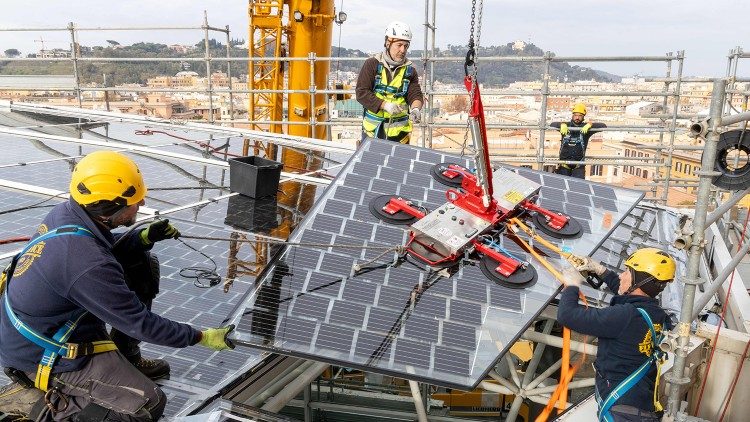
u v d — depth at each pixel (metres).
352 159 7.35
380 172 7.12
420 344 4.51
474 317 4.84
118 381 3.58
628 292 4.39
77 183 3.44
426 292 5.05
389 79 9.38
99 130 12.41
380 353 4.38
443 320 4.76
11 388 3.61
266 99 21.77
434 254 5.50
